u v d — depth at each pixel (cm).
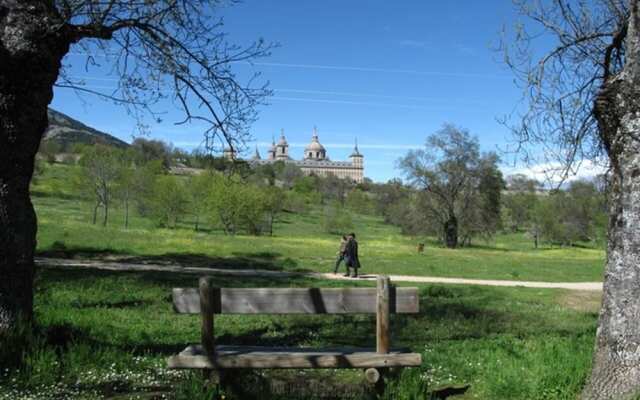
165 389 562
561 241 7756
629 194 513
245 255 2986
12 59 653
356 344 840
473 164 6128
